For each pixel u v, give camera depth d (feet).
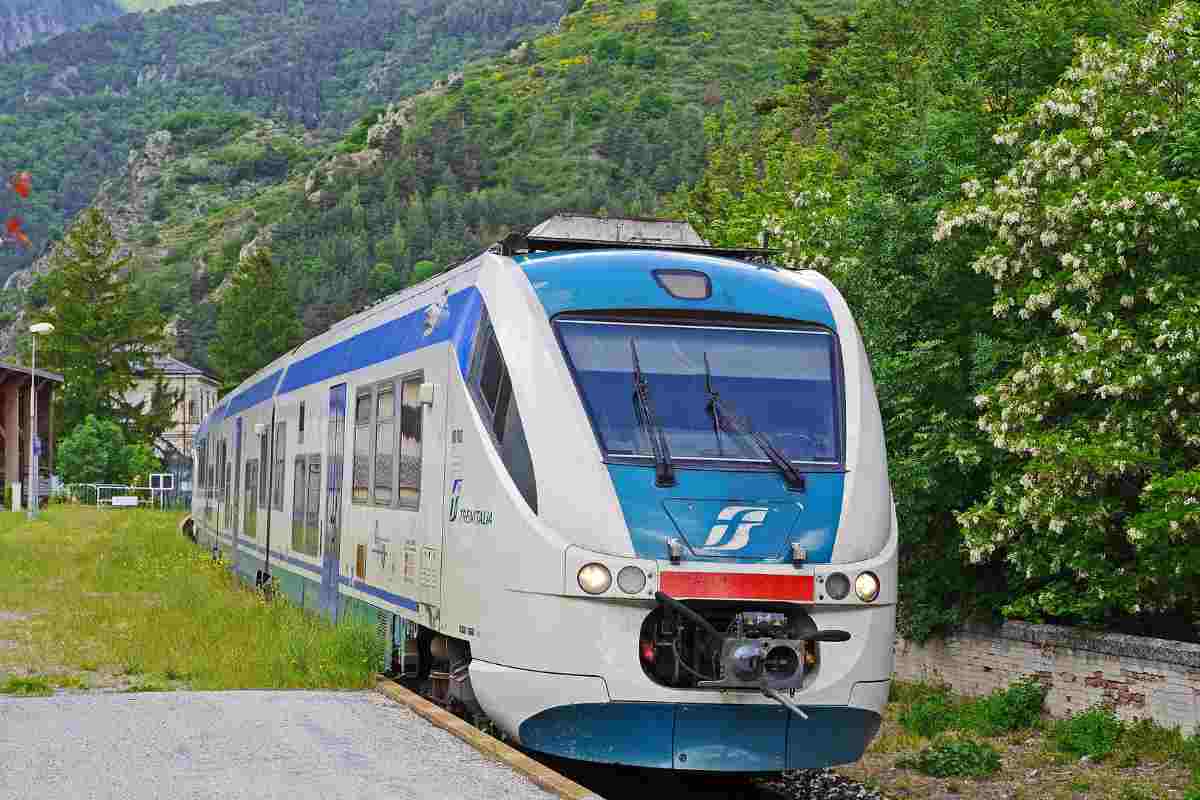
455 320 35.86
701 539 29.48
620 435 30.55
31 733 31.22
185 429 377.09
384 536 41.60
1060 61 56.95
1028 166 46.98
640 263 33.63
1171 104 47.98
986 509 45.42
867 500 30.99
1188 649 38.78
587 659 29.04
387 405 42.32
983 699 45.29
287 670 42.04
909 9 137.49
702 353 32.19
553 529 29.73
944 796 35.70
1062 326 46.16
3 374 226.38
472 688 33.32
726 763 29.43
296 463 58.85
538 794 25.68
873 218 54.95
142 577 82.79
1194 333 41.50
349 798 24.81
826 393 32.32
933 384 51.49
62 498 248.73
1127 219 43.60
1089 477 42.78
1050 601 44.57
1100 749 38.93
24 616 62.49
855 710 29.84
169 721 32.91
